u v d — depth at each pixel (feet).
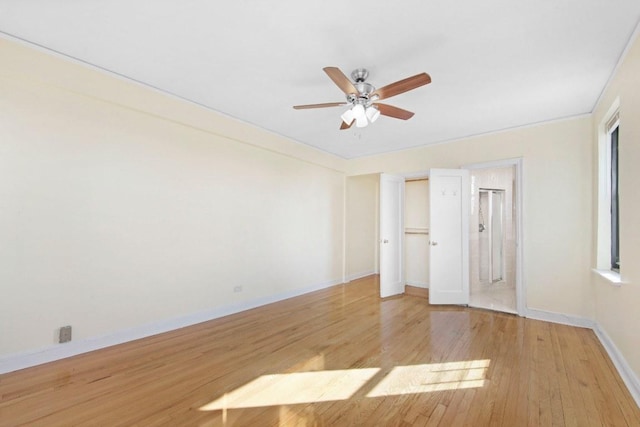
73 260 8.38
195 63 8.21
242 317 12.04
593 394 6.67
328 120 12.51
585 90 9.37
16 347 7.49
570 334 10.28
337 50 7.40
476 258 17.52
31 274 7.70
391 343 9.51
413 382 7.18
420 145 15.94
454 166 14.64
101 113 8.89
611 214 10.12
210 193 11.78
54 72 7.81
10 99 7.40
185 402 6.34
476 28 6.48
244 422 5.73
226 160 12.35
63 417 5.79
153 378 7.29
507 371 7.71
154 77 9.04
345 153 18.10
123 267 9.36
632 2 5.65
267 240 14.12
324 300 14.83
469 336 10.11
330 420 5.81
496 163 13.21
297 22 6.39
